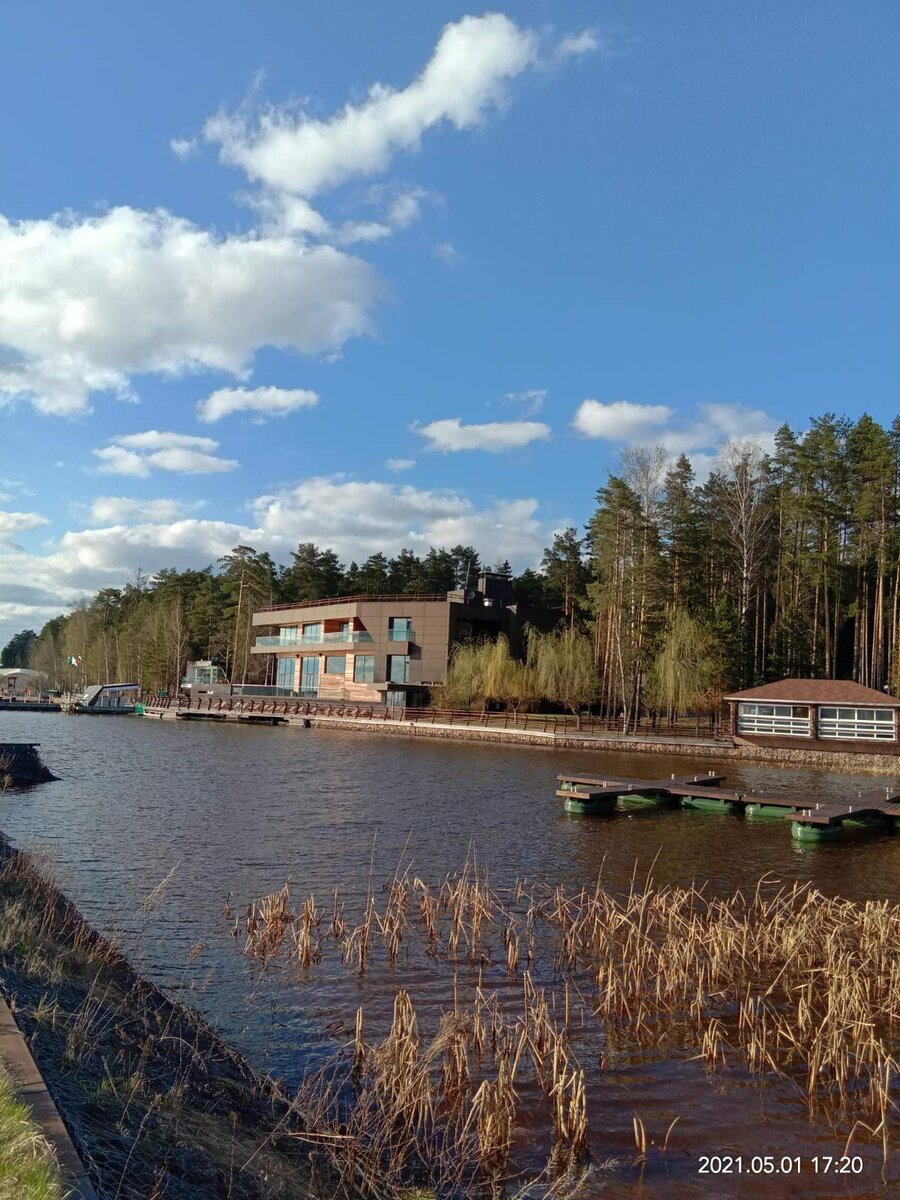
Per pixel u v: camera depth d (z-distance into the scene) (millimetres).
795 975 10523
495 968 10766
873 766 37688
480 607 69688
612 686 57219
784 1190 6188
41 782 28125
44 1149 3887
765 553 60000
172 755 39469
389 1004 9484
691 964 10617
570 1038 8750
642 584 52938
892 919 11531
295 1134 6309
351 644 72000
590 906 12406
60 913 11070
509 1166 6461
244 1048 8195
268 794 26250
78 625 117938
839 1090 7754
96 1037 6371
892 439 55469
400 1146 6496
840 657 64500
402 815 22609
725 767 37375
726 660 50406
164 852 17047
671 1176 6359
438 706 63188
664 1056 8383
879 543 53875
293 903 13500
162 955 10758
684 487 66312
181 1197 4414
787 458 61719
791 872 16672
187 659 96438
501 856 17609
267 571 90938
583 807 23297
